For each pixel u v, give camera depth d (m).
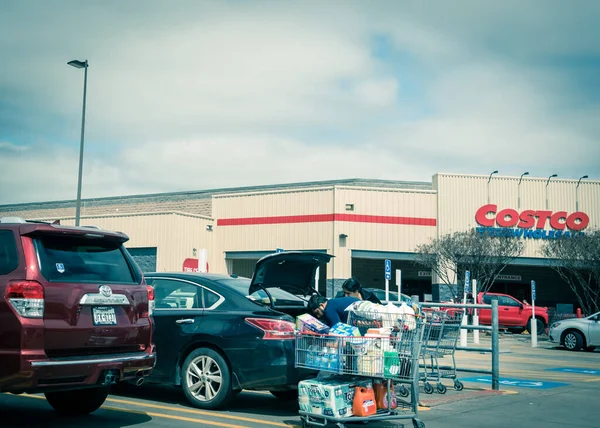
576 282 44.75
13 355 5.90
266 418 7.87
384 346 6.99
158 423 7.31
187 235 36.62
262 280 8.42
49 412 7.85
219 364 8.10
